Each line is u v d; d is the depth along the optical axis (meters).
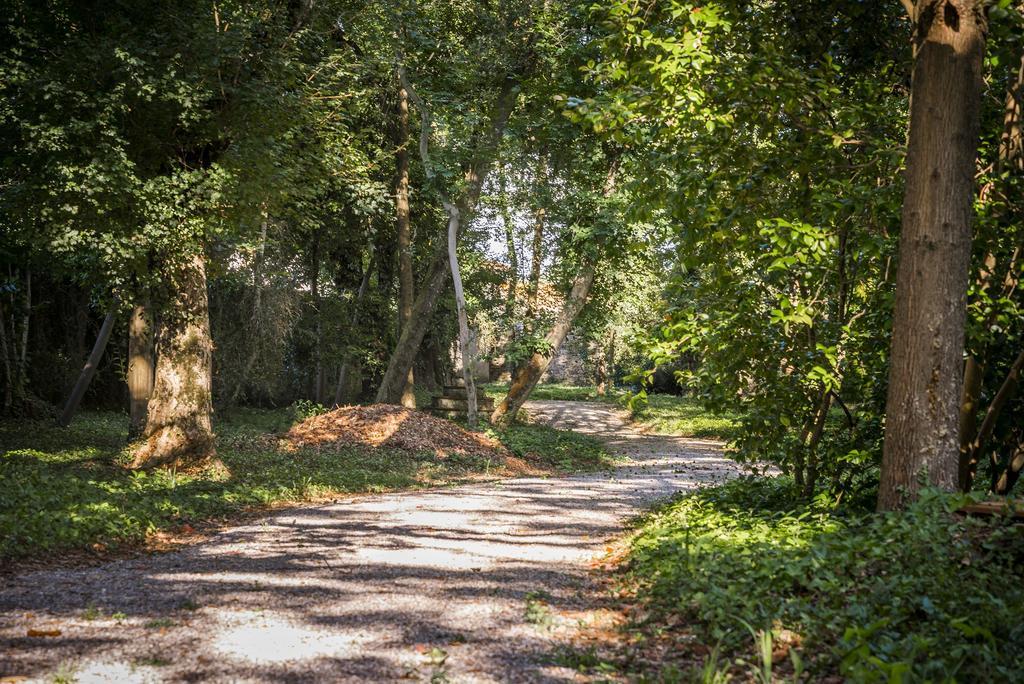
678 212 9.17
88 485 12.47
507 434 25.55
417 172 29.62
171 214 13.59
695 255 9.41
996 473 9.30
